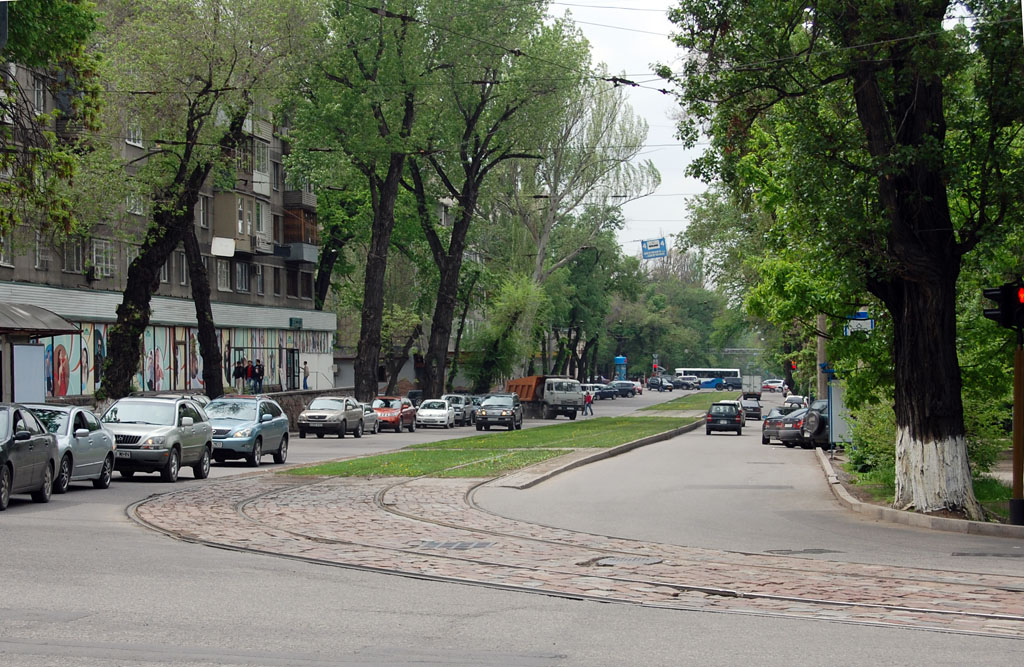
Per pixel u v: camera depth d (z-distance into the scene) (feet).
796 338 158.92
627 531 54.60
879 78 60.49
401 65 169.89
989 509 63.52
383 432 185.78
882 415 78.64
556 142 227.40
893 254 60.13
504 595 36.29
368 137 172.04
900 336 62.34
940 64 57.00
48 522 53.21
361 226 242.17
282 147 228.43
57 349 154.40
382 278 185.26
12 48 67.87
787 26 62.90
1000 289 56.18
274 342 227.81
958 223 67.72
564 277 296.10
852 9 59.88
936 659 27.02
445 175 203.21
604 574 40.91
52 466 65.46
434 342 209.36
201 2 129.80
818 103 63.77
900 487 62.03
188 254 152.97
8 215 74.90
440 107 190.39
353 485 77.77
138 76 124.77
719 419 177.47
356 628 30.07
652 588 38.04
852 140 61.82
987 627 31.50
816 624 31.73
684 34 64.64
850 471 92.07
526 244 244.22
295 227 231.50
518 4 175.63
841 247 61.46
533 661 26.40
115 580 36.86
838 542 50.96
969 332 70.08
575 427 186.09
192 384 195.31
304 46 136.56
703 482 85.46
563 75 190.70
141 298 130.82
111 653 26.30
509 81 189.37
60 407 71.36
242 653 26.63
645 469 99.14
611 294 348.38
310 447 136.46
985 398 71.82
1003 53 57.47
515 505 66.44
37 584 35.63
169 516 57.41
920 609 34.19
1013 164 59.57
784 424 137.90
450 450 120.37
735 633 30.22
